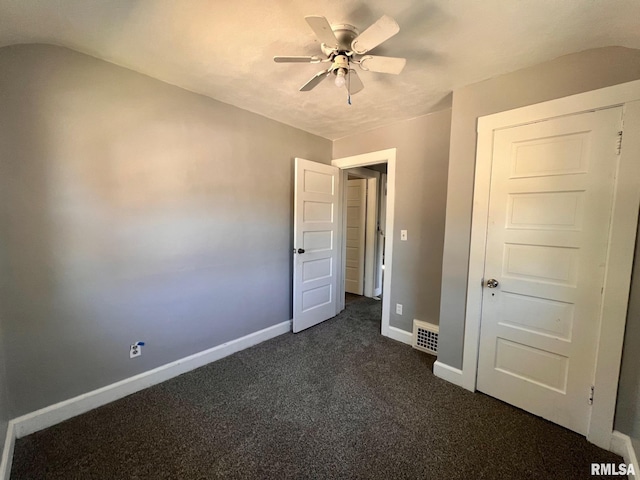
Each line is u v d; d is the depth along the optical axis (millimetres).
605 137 1546
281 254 3080
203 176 2359
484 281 2021
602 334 1587
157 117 2062
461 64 1780
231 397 2023
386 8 1314
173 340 2264
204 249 2406
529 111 1778
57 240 1703
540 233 1777
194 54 1738
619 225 1519
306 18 1163
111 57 1776
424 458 1522
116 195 1907
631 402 1530
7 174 1538
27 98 1572
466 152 2070
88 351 1854
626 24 1330
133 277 2020
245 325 2783
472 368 2102
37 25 1438
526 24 1399
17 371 1613
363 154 3256
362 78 1979
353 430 1721
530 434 1695
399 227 2971
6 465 1394
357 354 2688
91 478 1391
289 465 1475
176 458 1509
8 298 1573
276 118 2846
